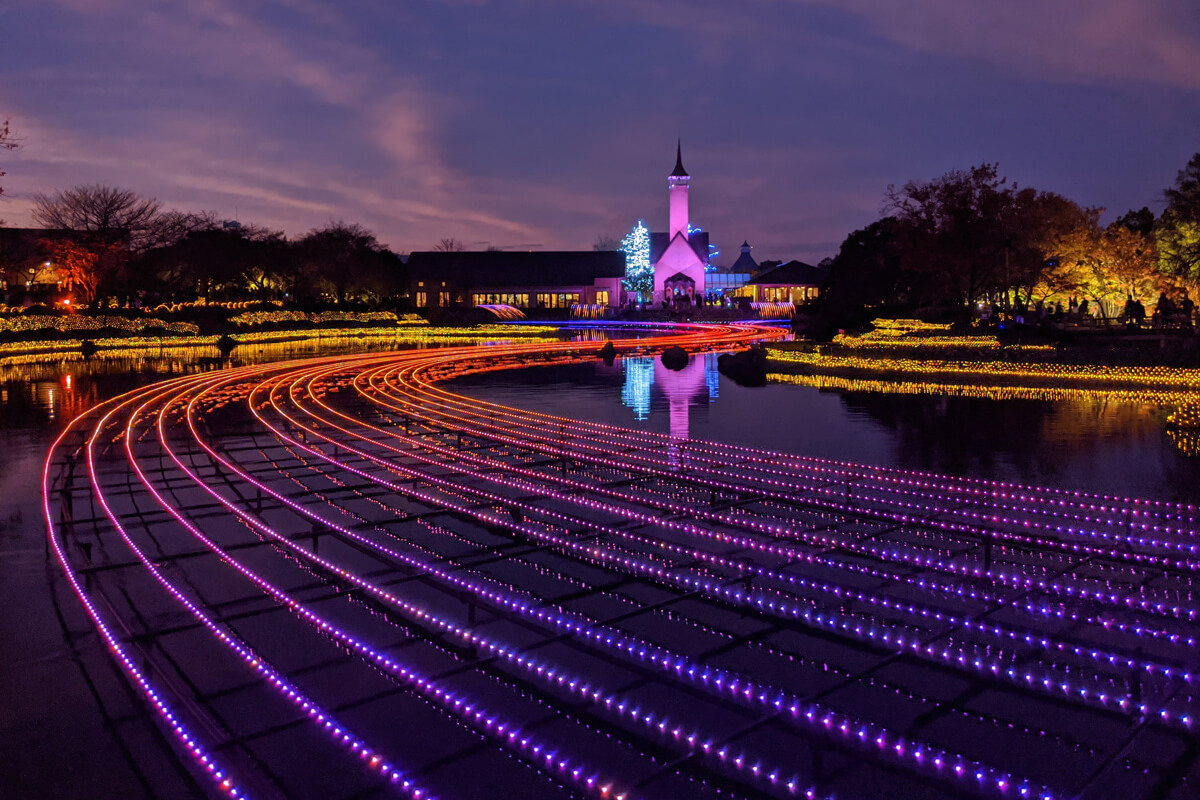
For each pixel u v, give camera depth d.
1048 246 51.56
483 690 6.53
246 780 5.35
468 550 9.99
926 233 45.78
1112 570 9.03
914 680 6.61
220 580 8.88
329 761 5.58
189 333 57.88
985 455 15.44
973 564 9.25
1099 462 14.68
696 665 6.80
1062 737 5.79
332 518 11.36
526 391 26.95
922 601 8.25
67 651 7.16
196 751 5.54
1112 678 6.61
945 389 26.45
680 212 105.06
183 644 7.28
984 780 5.21
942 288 53.00
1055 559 9.43
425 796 5.08
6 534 10.45
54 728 5.96
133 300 68.50
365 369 35.34
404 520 11.24
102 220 62.03
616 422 20.12
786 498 11.12
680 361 34.84
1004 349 33.31
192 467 14.73
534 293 101.38
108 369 35.62
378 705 6.32
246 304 69.75
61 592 8.48
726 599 8.34
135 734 5.90
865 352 36.34
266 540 10.17
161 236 66.00
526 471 14.21
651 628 7.66
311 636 7.48
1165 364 28.36
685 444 16.75
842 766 5.52
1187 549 9.55
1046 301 60.66
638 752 5.70
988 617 7.74
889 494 12.45
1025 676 6.62
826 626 7.70
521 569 9.33
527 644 7.30
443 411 22.17
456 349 47.09
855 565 9.30
